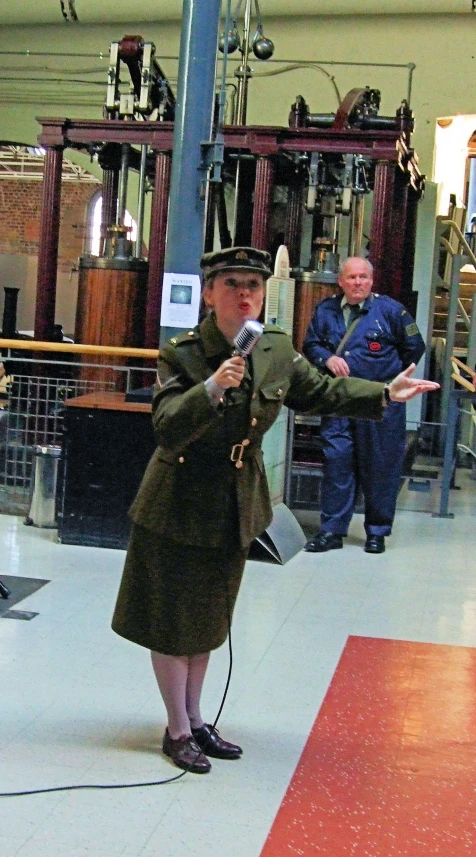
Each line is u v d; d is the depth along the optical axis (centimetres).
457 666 417
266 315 607
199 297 547
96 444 568
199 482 298
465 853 272
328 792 304
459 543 637
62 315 1888
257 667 405
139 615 310
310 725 353
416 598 512
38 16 1110
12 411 743
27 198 1970
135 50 788
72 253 1892
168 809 289
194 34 533
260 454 309
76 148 841
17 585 494
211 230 858
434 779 315
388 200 755
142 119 820
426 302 1011
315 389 311
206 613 308
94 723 344
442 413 961
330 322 603
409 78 996
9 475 673
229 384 273
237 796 299
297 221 876
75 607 466
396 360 598
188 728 319
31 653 405
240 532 298
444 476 713
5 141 1165
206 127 539
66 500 574
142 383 780
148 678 386
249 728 348
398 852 271
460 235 995
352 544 620
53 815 282
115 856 263
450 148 1064
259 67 1076
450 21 1044
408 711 369
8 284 1739
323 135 759
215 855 266
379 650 432
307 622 465
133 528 312
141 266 793
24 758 315
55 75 1141
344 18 1059
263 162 768
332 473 600
